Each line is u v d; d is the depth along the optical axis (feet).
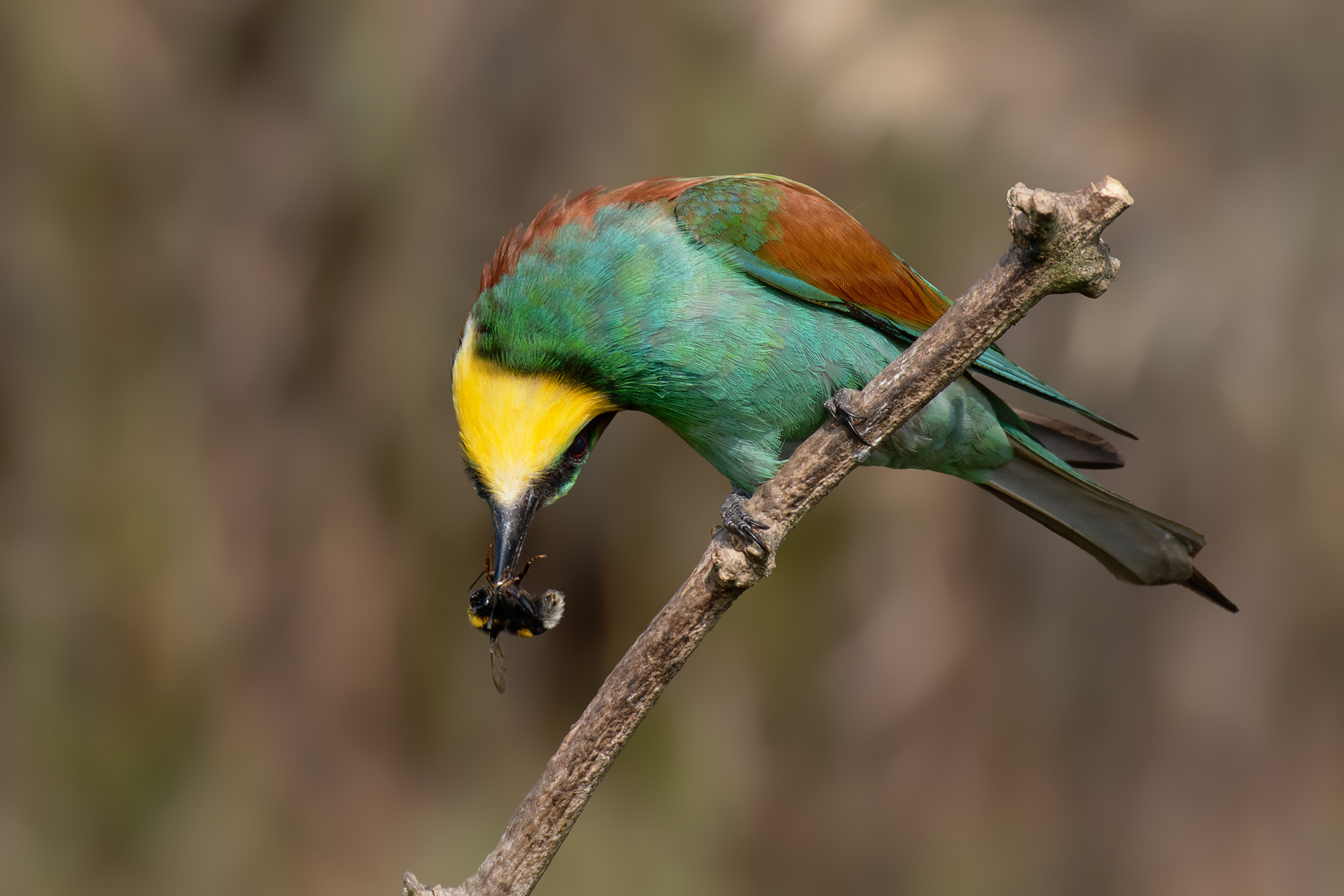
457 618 46.01
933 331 18.03
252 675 46.09
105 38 47.32
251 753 45.68
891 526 38.60
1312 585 33.12
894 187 36.81
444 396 44.70
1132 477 33.55
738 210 22.76
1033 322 34.55
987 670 36.96
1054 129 35.22
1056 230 16.52
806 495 18.80
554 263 21.90
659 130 40.96
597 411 22.63
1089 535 24.93
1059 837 35.58
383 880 44.29
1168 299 33.42
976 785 36.91
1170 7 35.47
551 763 18.16
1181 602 34.32
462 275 44.06
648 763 44.29
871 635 38.17
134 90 47.57
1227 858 33.45
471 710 46.09
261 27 47.52
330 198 45.83
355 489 45.83
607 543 44.24
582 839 43.88
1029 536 36.47
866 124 36.22
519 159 43.09
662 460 43.50
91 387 47.14
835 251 23.18
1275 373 33.04
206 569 46.26
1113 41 35.86
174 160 47.60
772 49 38.45
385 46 44.98
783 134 38.14
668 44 41.27
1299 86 34.55
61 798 45.19
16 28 46.78
